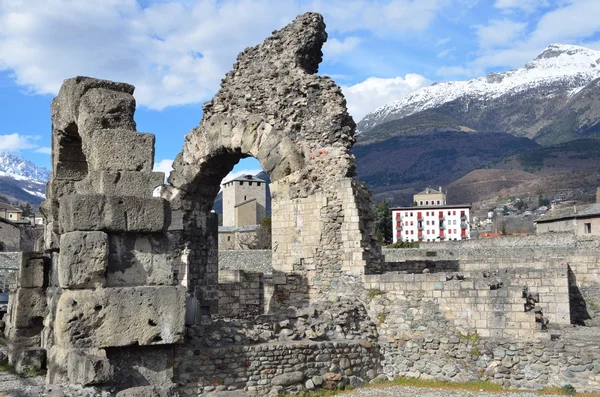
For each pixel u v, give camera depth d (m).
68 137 15.88
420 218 120.06
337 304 17.66
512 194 190.75
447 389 15.45
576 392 14.64
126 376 11.91
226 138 24.22
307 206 21.44
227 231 81.88
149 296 12.06
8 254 39.91
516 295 15.91
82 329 11.51
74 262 11.59
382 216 96.56
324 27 24.36
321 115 22.05
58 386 10.79
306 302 20.91
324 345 15.58
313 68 24.66
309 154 21.88
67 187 16.30
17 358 14.52
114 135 12.52
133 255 12.30
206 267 26.23
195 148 25.52
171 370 12.38
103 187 12.20
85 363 10.91
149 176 12.54
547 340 15.38
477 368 15.87
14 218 104.31
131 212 12.16
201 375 13.66
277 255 21.89
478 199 199.25
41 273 16.44
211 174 25.80
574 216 67.06
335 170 21.09
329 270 20.59
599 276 22.39
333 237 20.67
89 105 12.84
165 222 12.46
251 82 24.08
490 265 23.25
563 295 17.86
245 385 14.17
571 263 22.81
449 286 16.80
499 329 15.98
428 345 16.58
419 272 23.17
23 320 16.03
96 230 11.84
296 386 14.82
